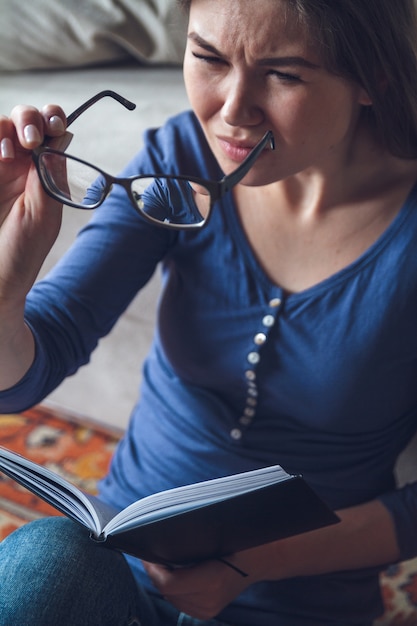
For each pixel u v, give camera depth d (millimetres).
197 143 1180
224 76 924
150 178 910
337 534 1121
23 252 1000
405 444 1212
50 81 1920
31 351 1085
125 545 951
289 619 1145
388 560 1150
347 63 922
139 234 1171
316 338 1083
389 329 1065
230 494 884
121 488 1235
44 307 1142
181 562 1063
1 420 1964
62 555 1005
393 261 1063
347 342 1071
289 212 1103
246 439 1148
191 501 899
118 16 1839
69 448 1899
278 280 1113
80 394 1895
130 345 1723
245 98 913
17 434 1930
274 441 1144
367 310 1066
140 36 1875
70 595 984
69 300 1152
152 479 1203
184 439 1181
